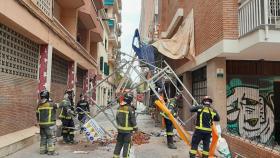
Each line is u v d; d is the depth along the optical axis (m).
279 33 8.66
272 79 12.05
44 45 12.38
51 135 9.03
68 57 16.36
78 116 13.24
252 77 12.02
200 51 13.20
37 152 9.16
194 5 14.52
